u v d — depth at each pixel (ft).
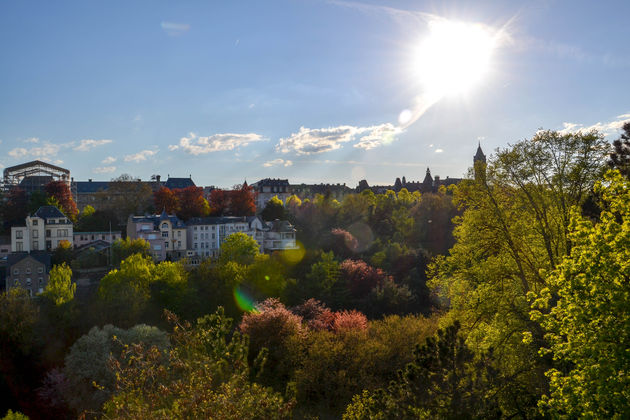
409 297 238.07
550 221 83.71
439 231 361.92
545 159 82.43
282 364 131.64
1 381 171.42
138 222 341.00
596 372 45.27
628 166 80.07
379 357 124.57
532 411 58.44
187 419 40.37
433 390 49.52
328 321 183.42
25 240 312.09
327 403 114.83
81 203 501.56
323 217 415.85
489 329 82.23
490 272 88.43
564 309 51.75
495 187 90.27
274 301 180.96
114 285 213.05
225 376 50.39
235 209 427.74
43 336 188.85
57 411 146.82
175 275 231.09
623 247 46.65
